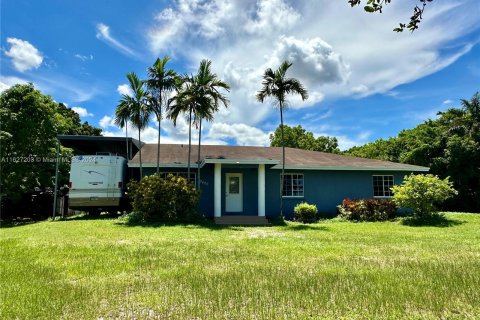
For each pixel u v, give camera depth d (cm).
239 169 1894
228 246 902
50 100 2066
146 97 1655
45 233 1149
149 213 1521
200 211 1700
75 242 955
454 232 1250
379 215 1744
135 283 527
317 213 1889
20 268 627
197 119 1656
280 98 1667
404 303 433
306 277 558
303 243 962
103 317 392
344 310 411
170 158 1852
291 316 391
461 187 2634
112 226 1346
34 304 423
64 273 593
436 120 3262
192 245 912
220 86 1606
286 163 1892
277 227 1438
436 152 2805
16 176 1825
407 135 3416
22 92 1906
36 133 1911
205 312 404
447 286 502
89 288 497
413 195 1586
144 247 875
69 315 395
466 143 2617
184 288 500
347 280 536
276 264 671
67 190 2036
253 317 389
